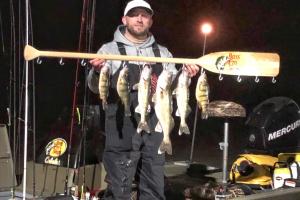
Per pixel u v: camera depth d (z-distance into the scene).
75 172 4.07
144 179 3.57
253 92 7.69
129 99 3.15
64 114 4.41
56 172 4.18
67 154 4.18
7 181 4.29
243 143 6.69
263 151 4.63
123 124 3.45
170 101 3.14
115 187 3.49
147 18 3.43
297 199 3.83
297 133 4.69
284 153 4.52
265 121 4.62
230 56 3.24
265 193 3.74
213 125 7.28
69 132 4.29
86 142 4.21
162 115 3.14
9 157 4.34
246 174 4.35
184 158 6.32
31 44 3.84
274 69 3.25
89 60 3.47
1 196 4.21
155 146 3.49
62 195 3.70
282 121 4.64
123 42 3.44
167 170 5.05
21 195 4.21
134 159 3.50
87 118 4.26
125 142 3.47
